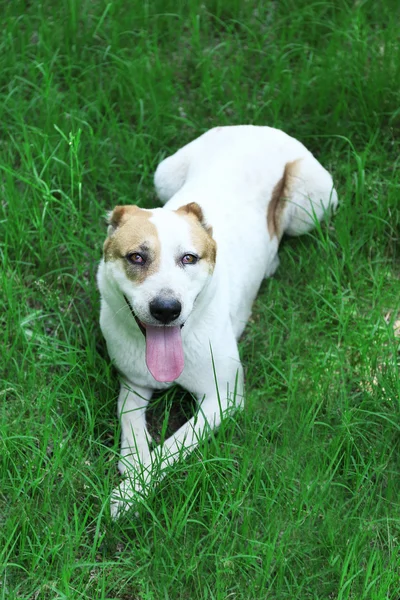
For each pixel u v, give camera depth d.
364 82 2.99
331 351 2.56
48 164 2.79
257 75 3.11
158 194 2.79
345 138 2.86
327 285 2.68
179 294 2.22
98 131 2.89
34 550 2.23
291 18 3.20
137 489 2.31
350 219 2.75
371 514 2.30
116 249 2.28
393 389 2.46
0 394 2.46
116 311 2.35
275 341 2.62
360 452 2.39
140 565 2.23
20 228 2.69
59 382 2.44
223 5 3.24
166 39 3.19
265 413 2.46
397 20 3.18
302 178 2.70
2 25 3.13
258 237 2.58
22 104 2.93
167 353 2.29
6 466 2.32
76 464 2.34
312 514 2.27
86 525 2.29
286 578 2.22
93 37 3.12
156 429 2.49
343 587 2.15
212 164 2.65
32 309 2.60
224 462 2.32
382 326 2.59
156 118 2.93
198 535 2.25
